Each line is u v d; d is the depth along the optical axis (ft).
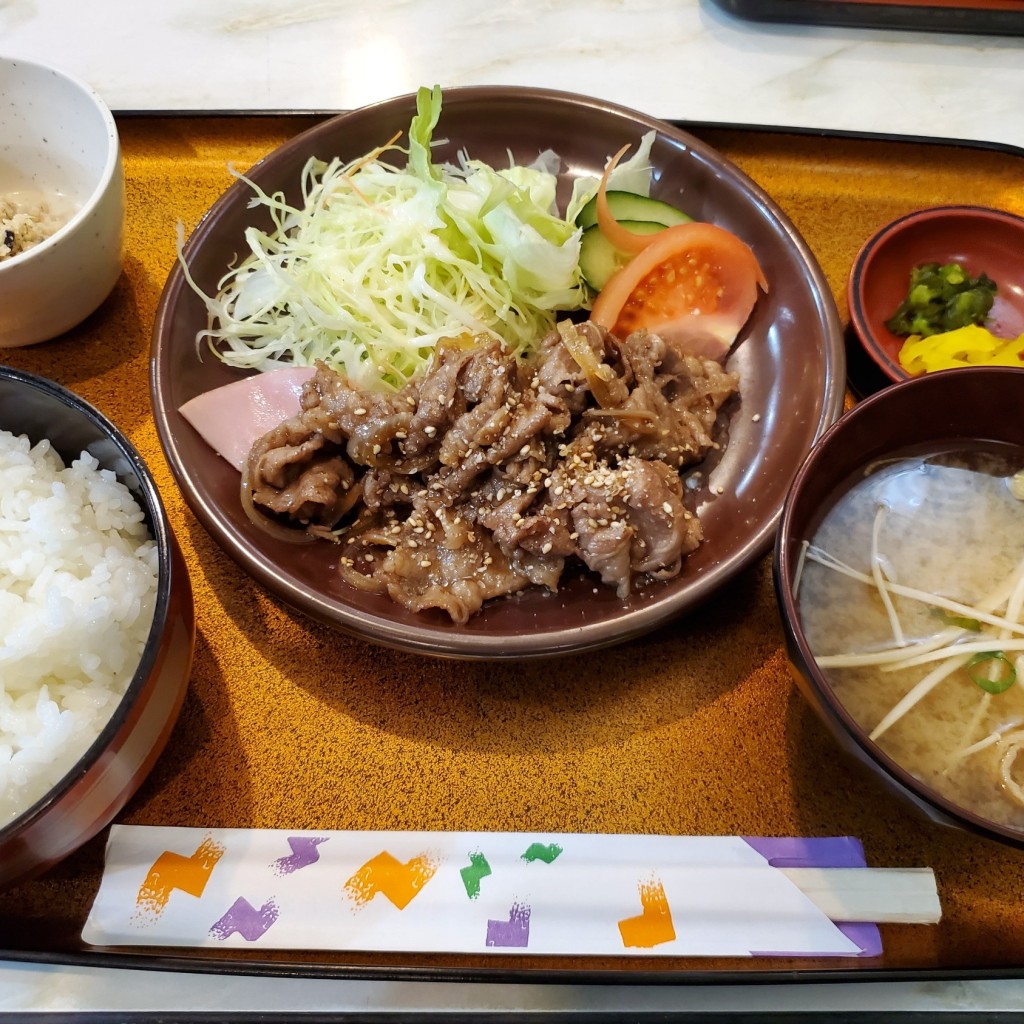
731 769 0.95
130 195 1.26
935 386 0.91
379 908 0.87
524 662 0.97
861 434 0.92
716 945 0.86
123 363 1.16
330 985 0.88
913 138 1.30
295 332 1.16
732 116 1.38
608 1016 0.87
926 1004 0.88
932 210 1.17
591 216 1.19
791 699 0.98
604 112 1.22
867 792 0.94
